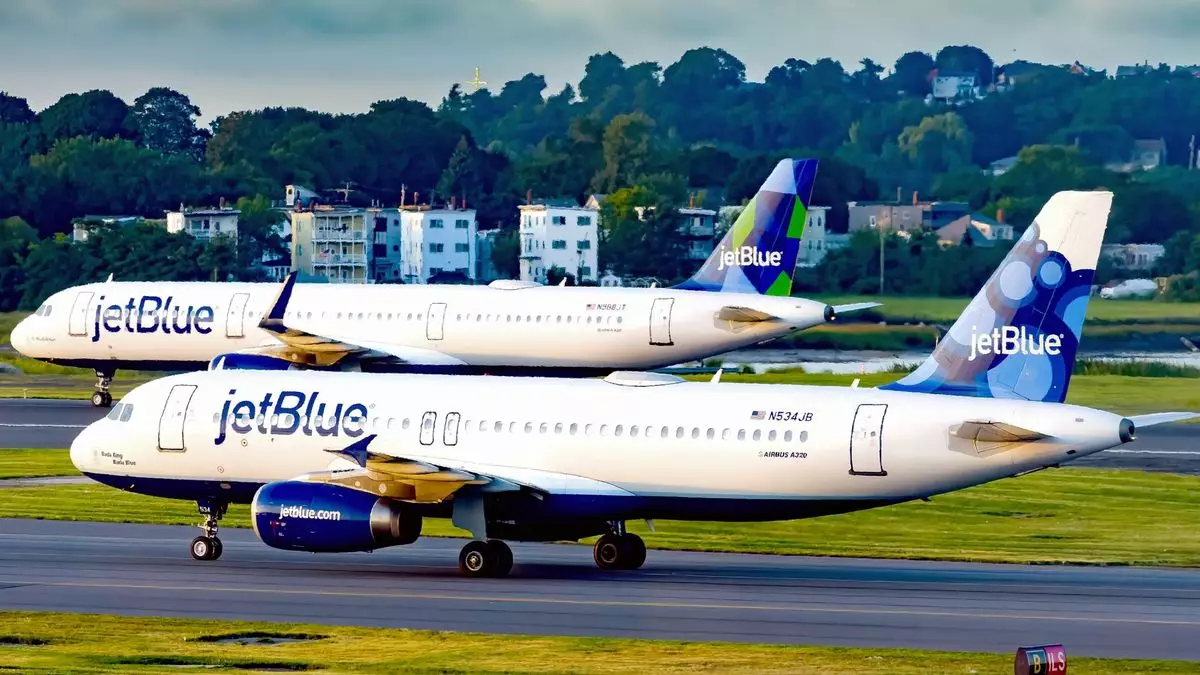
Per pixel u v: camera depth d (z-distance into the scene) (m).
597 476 178.00
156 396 192.75
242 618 152.12
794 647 137.75
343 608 157.00
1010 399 170.75
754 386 179.25
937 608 156.12
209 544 188.62
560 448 179.12
